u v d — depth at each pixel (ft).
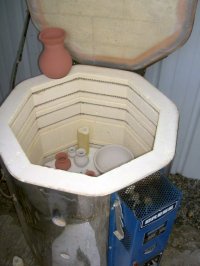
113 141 4.83
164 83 4.46
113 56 4.11
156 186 2.96
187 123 4.75
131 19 3.65
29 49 4.56
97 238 3.28
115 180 2.76
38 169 2.87
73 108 4.49
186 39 3.65
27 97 3.84
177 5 3.38
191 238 4.63
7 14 4.20
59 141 4.75
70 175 2.81
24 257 4.38
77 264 3.77
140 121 4.13
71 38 4.05
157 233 3.12
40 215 3.25
